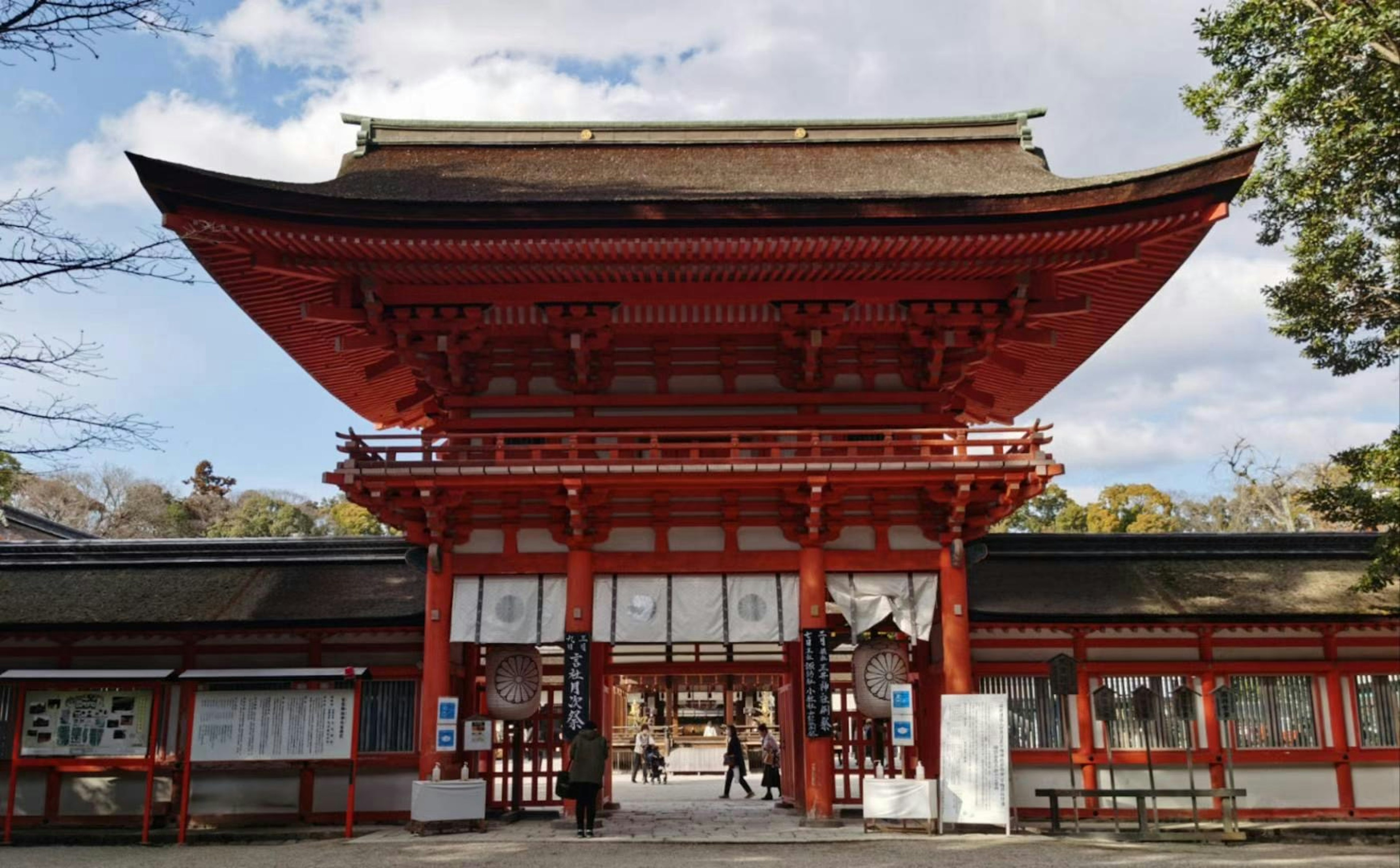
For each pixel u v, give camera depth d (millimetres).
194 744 18359
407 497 19359
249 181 17062
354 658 21531
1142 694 19531
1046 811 20406
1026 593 21562
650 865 14930
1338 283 22188
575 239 18234
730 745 30344
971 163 23531
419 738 20922
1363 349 22734
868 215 17938
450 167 23391
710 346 21312
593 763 18000
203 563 23531
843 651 23531
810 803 19031
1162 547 23281
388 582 22672
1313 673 21219
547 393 21250
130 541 23750
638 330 20672
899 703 18734
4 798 20891
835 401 21047
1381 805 20703
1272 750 20812
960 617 19531
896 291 19969
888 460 18859
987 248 18688
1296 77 20812
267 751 18266
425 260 18766
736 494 19688
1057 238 18453
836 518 19844
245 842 18656
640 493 19594
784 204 17875
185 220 17266
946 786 18359
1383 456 19984
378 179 21984
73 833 19406
